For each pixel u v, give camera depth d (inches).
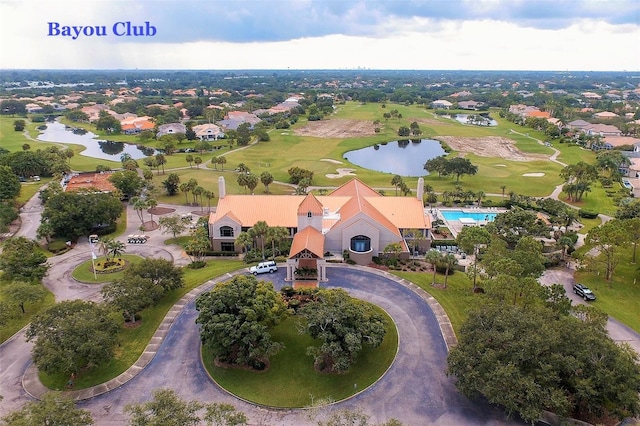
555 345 1999.3
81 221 4138.8
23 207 5113.2
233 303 2361.0
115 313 2455.7
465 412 2048.5
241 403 2102.6
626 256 3656.5
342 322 2294.5
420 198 4028.1
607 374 1866.4
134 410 1734.7
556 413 1947.6
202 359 2394.2
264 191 5787.4
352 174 6737.2
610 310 2913.4
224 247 3836.1
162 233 4291.3
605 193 5684.1
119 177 5423.2
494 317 2222.0
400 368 2335.1
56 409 1678.2
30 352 2463.1
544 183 6210.6
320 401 2095.2
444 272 3410.4
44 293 2839.6
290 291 2928.2
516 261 2942.9
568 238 3754.9
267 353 2260.1
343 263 3489.2
